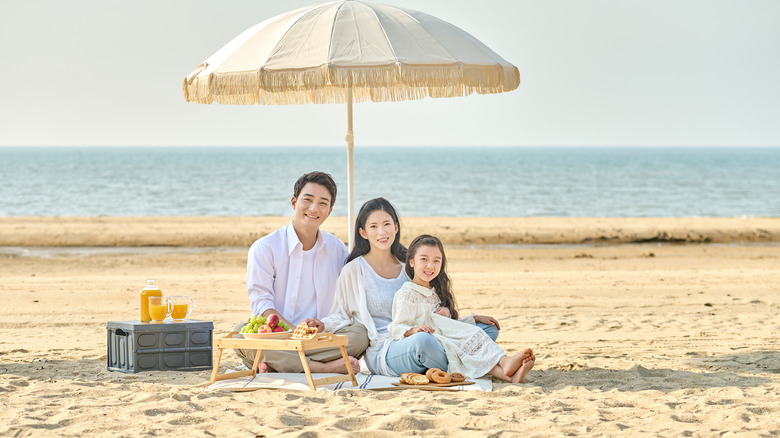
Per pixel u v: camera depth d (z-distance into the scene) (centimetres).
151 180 6238
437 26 614
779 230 2328
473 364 568
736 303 1102
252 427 435
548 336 846
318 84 561
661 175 7775
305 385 542
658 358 698
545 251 1980
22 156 15988
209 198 4475
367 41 580
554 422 442
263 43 596
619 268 1709
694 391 529
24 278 1366
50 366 643
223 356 712
